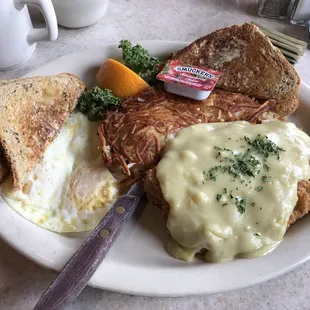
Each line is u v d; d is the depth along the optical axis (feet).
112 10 1.30
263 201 0.74
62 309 0.62
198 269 0.71
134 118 0.88
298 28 1.31
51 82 0.89
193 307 0.72
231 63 0.97
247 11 1.36
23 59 1.07
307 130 0.98
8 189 0.77
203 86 0.90
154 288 0.67
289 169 0.79
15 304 0.70
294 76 0.94
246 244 0.72
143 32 1.25
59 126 0.86
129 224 0.79
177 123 0.88
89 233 0.76
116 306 0.71
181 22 1.29
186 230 0.73
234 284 0.68
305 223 0.79
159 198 0.79
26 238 0.71
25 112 0.84
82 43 1.19
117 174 0.84
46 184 0.80
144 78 0.98
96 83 1.00
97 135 0.89
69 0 1.09
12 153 0.75
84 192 0.80
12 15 0.94
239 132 0.85
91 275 0.66
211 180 0.76
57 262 0.69
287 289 0.75
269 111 0.97
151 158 0.84
